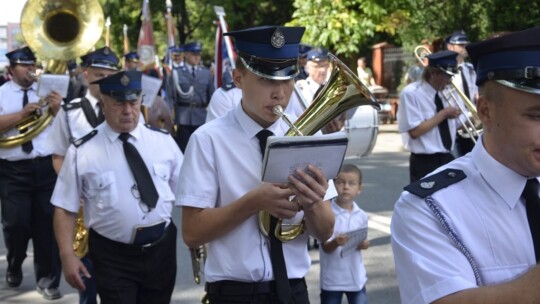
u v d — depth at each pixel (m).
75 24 7.61
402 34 18.05
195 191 3.33
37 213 6.68
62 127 5.80
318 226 3.32
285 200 3.07
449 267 2.25
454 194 2.32
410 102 7.48
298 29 3.25
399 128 7.62
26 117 6.60
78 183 4.62
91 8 7.62
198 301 6.39
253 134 3.35
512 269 2.27
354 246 5.29
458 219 2.29
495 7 16.08
